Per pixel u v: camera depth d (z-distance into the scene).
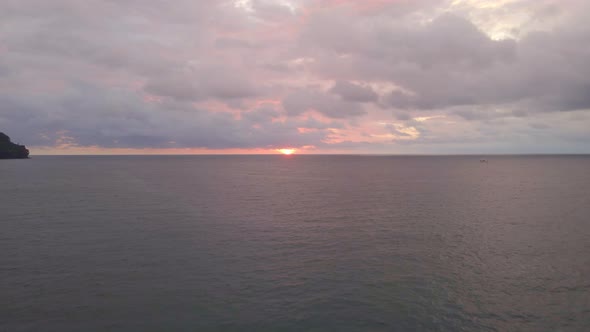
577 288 18.25
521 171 120.06
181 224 32.44
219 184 73.81
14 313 15.48
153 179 87.25
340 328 14.57
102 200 48.38
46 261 21.86
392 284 18.69
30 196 52.59
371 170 133.75
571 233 29.22
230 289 17.98
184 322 14.92
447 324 14.88
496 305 16.47
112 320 15.02
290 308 16.12
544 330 14.42
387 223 33.12
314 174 109.88
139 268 20.75
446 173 112.06
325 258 22.69
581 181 78.56
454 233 29.22
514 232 29.64
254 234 28.75
